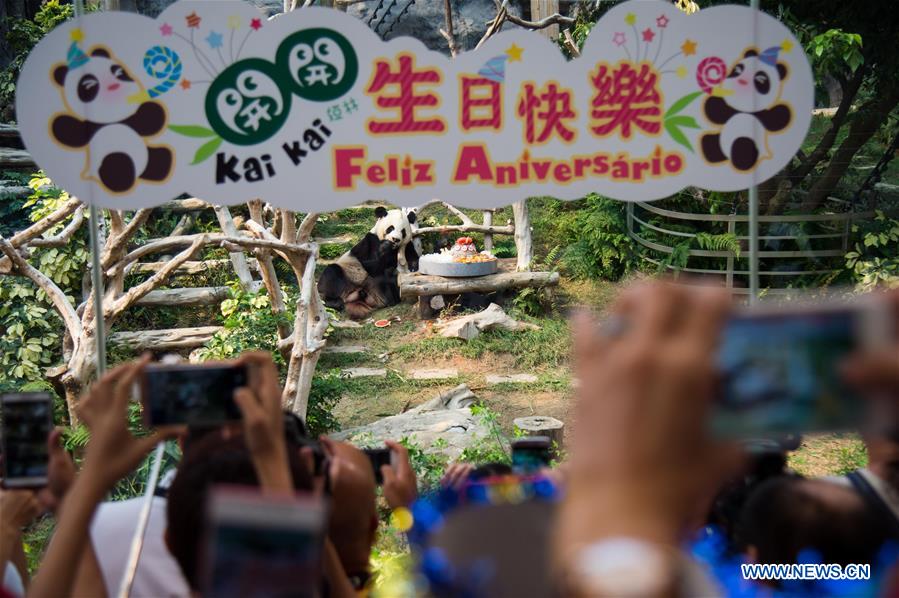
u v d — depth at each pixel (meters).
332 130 4.34
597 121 4.40
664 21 4.32
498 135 4.39
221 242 8.06
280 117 4.29
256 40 4.21
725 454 0.78
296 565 0.92
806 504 1.94
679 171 4.45
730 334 0.94
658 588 0.74
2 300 10.13
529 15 19.36
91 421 1.81
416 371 11.05
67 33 4.11
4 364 9.55
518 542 1.06
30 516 2.23
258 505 0.93
